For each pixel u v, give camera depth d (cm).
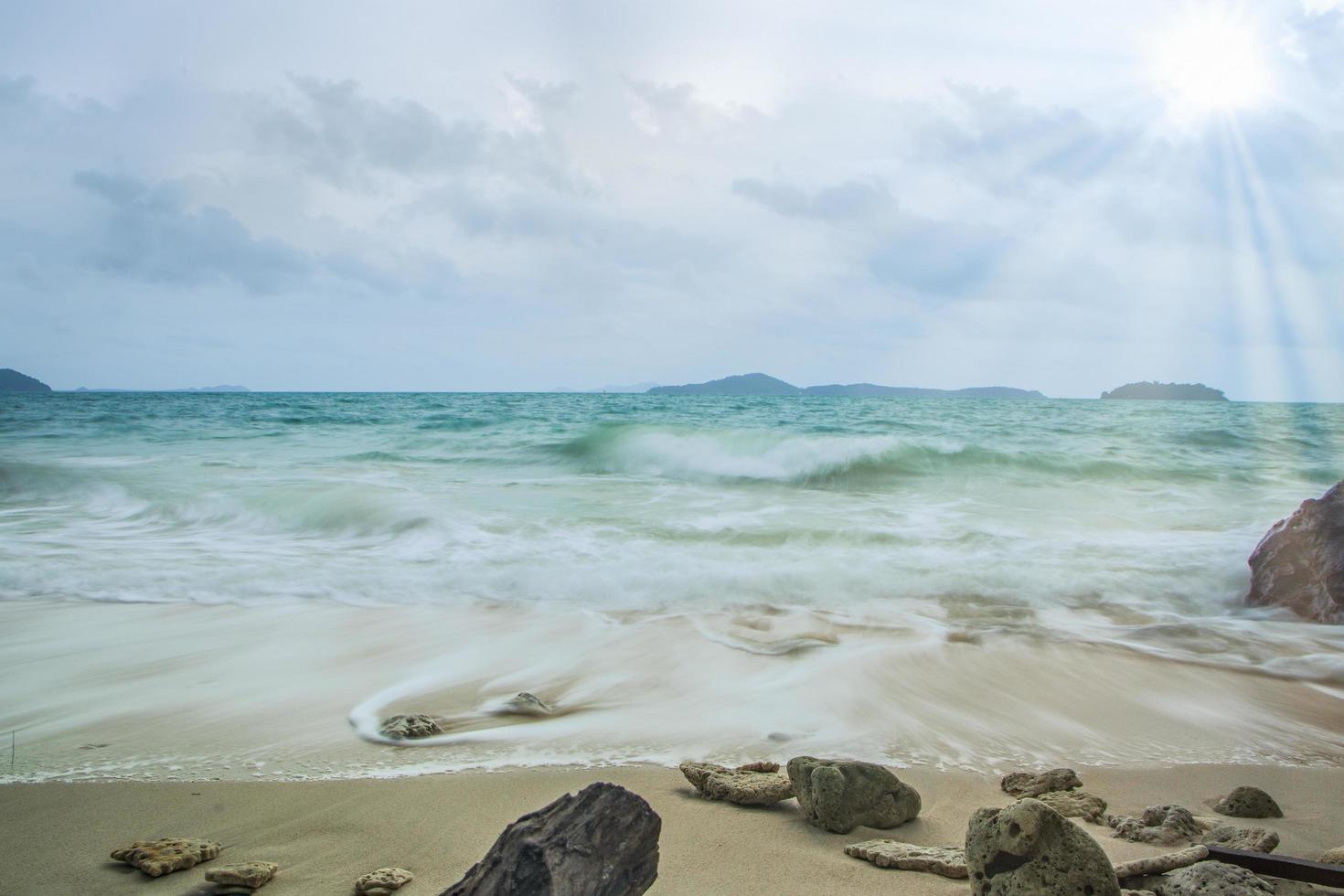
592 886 231
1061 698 562
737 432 1961
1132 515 1268
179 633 675
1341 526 789
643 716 515
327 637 668
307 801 386
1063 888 255
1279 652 671
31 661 604
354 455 1872
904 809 368
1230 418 4069
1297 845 348
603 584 816
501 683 573
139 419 2947
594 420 2994
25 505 1257
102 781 411
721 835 350
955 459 1791
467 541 1003
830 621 727
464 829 355
